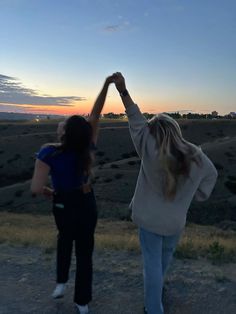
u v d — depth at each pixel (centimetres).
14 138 9912
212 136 10794
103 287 465
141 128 350
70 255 415
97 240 749
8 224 2603
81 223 374
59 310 408
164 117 348
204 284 472
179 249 589
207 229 2608
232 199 4666
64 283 420
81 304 393
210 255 584
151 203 350
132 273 508
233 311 410
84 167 363
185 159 334
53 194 379
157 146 337
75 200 371
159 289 356
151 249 359
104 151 9325
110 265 543
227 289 459
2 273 511
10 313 401
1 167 8406
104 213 4366
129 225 2739
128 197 4966
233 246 693
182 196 348
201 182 356
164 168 332
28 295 443
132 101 357
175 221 349
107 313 404
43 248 642
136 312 406
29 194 5525
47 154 364
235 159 7031
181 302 428
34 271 519
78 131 360
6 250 640
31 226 2502
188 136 10825
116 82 358
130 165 6656
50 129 12231
